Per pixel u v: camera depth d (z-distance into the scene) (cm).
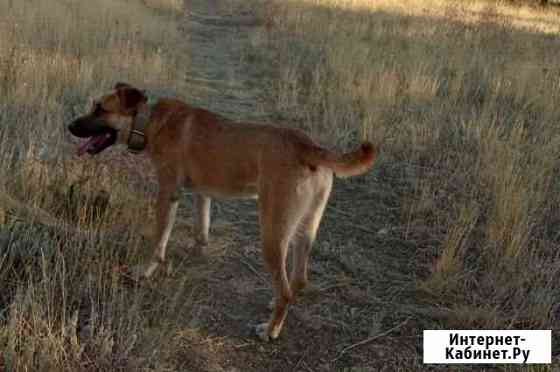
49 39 552
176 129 301
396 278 326
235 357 273
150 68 539
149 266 301
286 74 604
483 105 533
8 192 315
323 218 371
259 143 285
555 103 539
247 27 930
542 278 321
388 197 396
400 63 637
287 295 281
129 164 375
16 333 249
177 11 974
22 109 399
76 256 286
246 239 345
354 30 831
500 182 387
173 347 266
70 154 364
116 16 718
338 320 298
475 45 766
